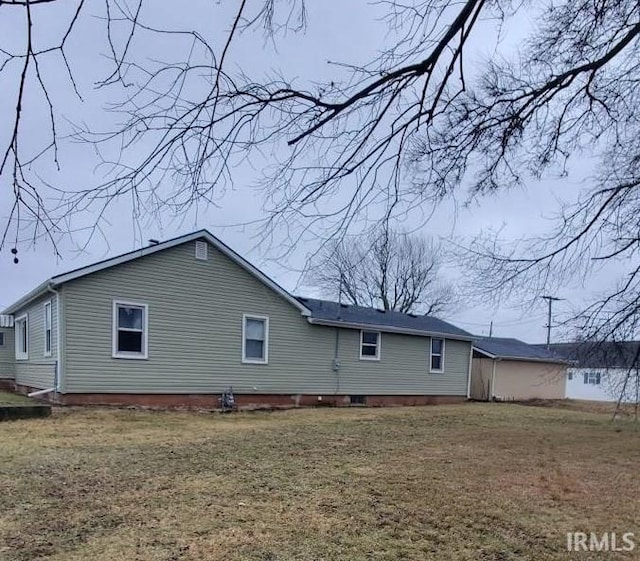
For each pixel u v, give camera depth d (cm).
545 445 903
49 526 409
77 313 1091
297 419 1155
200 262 1270
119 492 502
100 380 1113
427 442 887
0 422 886
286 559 368
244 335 1348
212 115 233
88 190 224
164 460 646
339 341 1564
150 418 1023
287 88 241
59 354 1078
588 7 333
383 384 1673
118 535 397
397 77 257
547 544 421
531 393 2266
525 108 349
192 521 432
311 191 284
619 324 595
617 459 781
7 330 1733
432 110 276
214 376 1287
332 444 821
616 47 309
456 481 598
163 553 368
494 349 2202
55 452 667
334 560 371
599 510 512
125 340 1156
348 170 284
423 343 1805
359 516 461
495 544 415
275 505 481
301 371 1468
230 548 382
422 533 430
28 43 172
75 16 179
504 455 782
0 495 480
